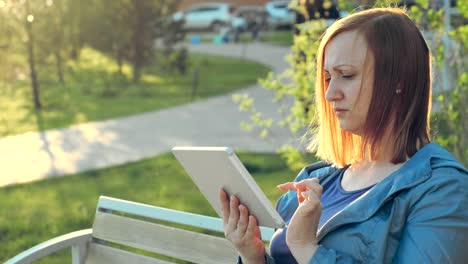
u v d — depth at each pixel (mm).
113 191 7145
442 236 1874
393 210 1960
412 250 1889
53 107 13680
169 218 2953
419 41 2047
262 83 6113
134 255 3055
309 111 5836
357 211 2008
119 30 17781
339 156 2299
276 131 10297
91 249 3195
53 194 7137
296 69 6102
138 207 3070
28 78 16812
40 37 14641
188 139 10094
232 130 10648
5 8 13688
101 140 10172
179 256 2896
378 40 2006
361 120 2055
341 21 2078
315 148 2525
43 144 9922
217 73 19578
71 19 17000
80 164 8609
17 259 2959
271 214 2059
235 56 24250
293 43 6137
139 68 17875
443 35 4914
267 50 26047
